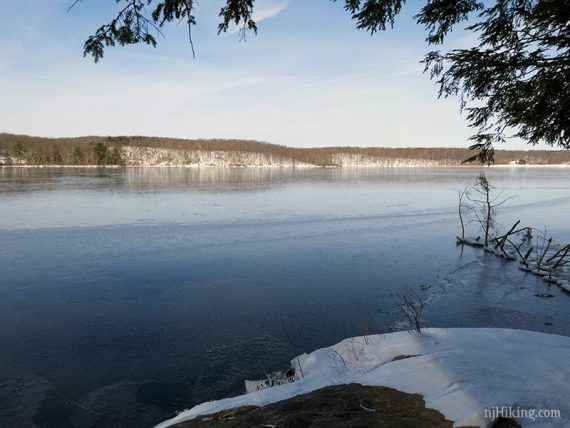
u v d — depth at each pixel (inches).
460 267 747.4
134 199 1702.8
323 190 2283.5
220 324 481.7
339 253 839.7
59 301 552.1
